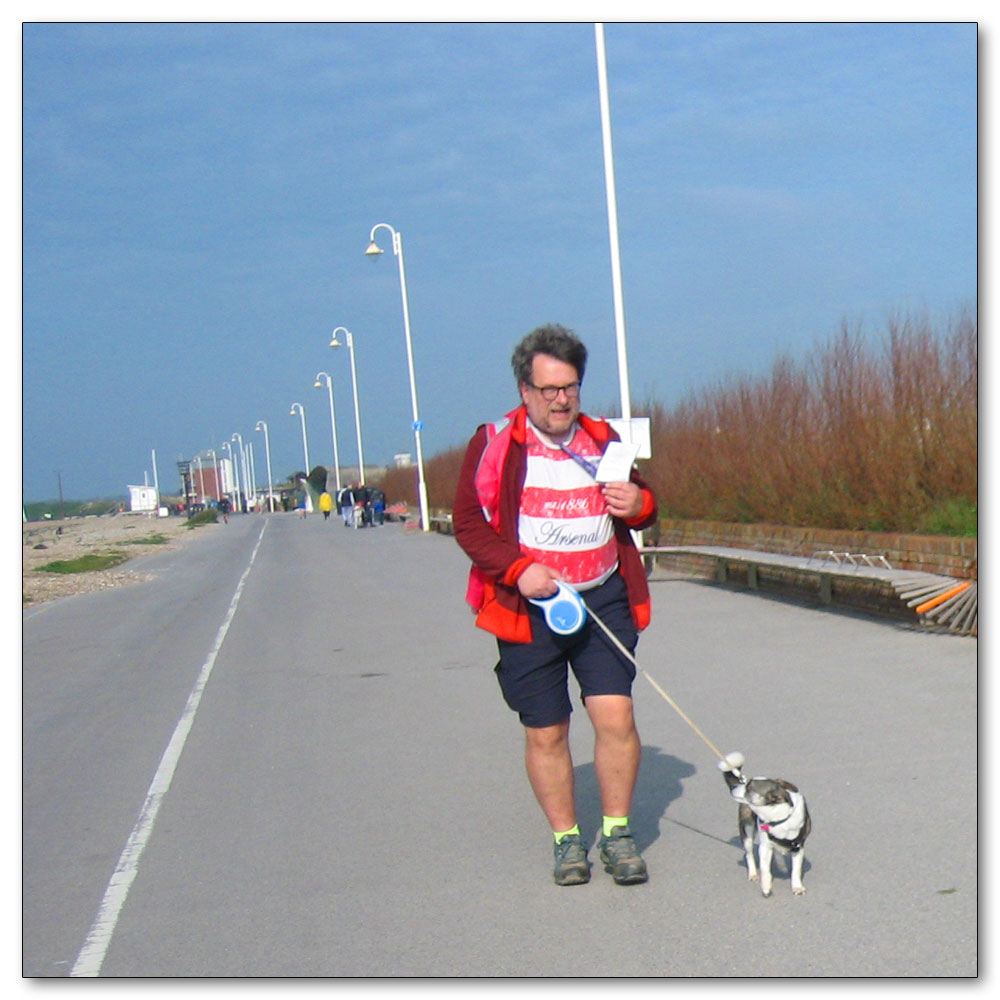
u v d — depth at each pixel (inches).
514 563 192.9
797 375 629.6
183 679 465.1
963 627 397.4
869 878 189.5
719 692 346.6
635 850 198.4
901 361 516.1
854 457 546.6
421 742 319.6
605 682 197.9
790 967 159.0
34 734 371.6
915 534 475.8
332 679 435.5
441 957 171.9
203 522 3169.3
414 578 872.3
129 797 284.7
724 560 611.5
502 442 196.9
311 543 1571.1
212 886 213.6
